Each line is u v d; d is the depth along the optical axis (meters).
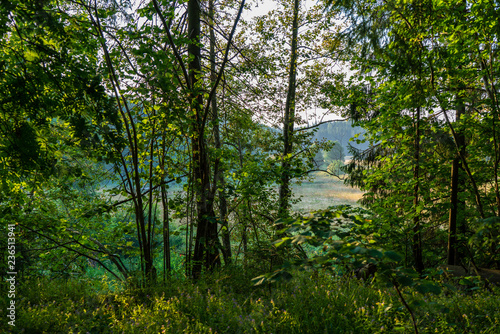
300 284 4.47
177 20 7.32
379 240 2.24
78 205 7.79
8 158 4.54
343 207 5.22
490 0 5.24
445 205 7.51
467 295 4.29
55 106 4.47
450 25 5.83
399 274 2.21
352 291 4.09
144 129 5.38
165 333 3.27
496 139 7.05
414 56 6.20
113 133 4.74
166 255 5.96
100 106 4.55
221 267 5.89
